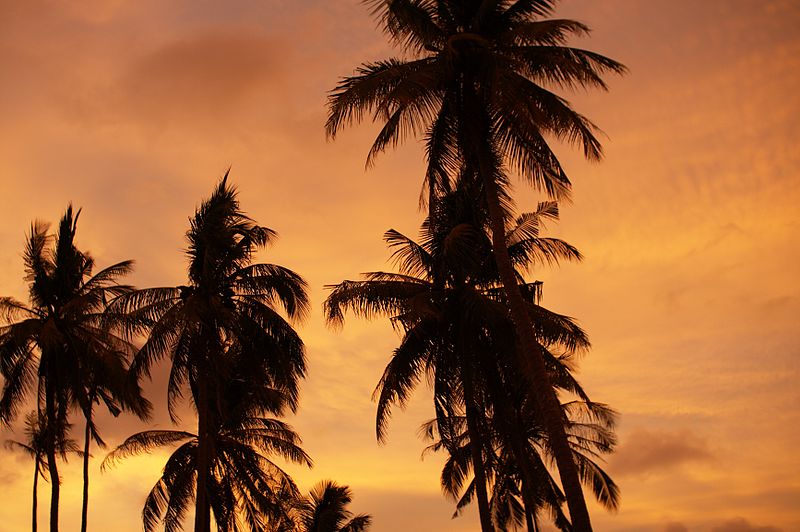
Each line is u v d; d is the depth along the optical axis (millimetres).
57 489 31203
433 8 24062
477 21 23422
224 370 30078
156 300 30500
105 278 34438
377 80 22953
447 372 28547
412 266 28922
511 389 29047
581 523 19859
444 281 28281
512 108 22297
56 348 31984
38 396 32750
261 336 30953
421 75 22453
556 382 30688
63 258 33812
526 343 21922
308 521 39625
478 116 24031
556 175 23656
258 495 33562
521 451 28266
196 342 29906
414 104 23266
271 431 34469
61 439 34938
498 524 40406
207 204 32188
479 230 27766
